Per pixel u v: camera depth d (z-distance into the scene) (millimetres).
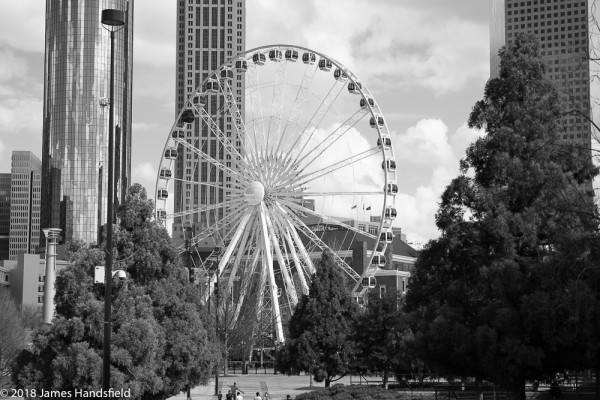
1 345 102125
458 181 53906
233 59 132625
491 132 53656
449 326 49812
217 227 131875
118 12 42094
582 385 73625
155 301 58281
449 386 78438
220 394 81562
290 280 132875
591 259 43656
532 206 49688
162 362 57062
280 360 102688
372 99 124625
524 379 49406
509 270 47938
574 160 51812
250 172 128250
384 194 122062
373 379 125062
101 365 50344
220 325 133375
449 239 53344
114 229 58625
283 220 128625
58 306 54094
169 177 133000
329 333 100250
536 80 53281
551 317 45188
